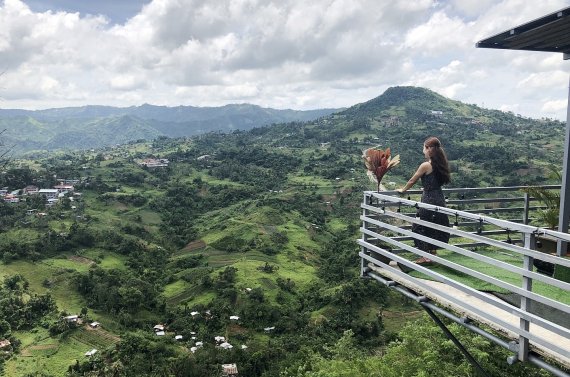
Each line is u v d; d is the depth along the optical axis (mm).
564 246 4992
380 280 5746
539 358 3443
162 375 40688
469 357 5316
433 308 4781
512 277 5129
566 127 4934
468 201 6383
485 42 5320
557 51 5684
